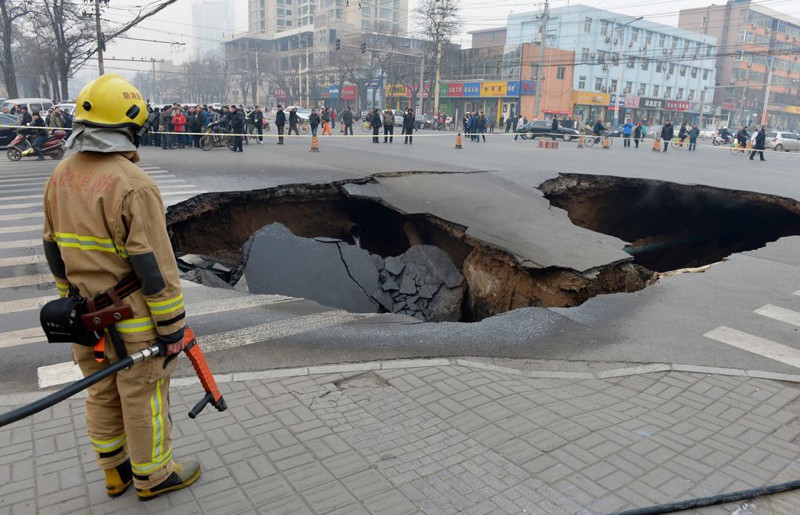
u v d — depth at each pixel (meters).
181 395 4.20
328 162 16.33
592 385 4.66
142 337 2.66
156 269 2.56
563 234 9.80
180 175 13.42
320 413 4.00
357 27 103.19
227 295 6.95
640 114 71.12
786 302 6.89
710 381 4.76
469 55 64.12
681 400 4.39
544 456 3.51
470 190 12.77
